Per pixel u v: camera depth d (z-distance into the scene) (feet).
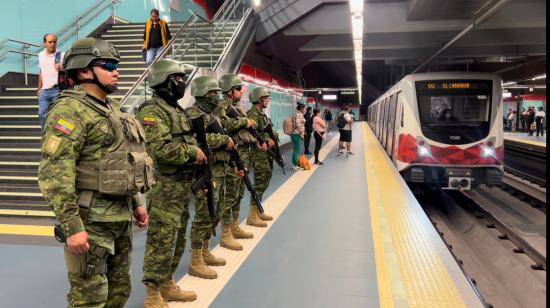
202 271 13.69
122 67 36.32
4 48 30.89
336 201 25.68
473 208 33.76
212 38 36.50
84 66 7.74
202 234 13.65
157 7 56.08
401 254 15.93
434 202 37.81
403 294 12.42
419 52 82.89
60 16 37.35
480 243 26.94
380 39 66.54
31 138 25.35
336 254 15.98
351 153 53.42
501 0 35.01
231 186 16.34
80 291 7.68
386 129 54.13
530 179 49.47
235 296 12.35
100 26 42.75
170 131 10.90
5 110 28.09
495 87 31.40
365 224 20.33
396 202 25.34
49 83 23.16
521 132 111.45
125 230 8.36
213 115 14.07
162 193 10.90
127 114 8.65
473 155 31.09
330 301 11.98
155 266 10.89
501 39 62.34
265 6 48.14
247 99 41.86
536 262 22.25
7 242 16.96
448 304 11.75
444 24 49.47
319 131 43.34
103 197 7.84
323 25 50.26
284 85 66.23
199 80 13.79
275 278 13.69
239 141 16.52
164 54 28.07
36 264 14.60
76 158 7.47
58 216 7.16
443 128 31.35
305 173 37.70
